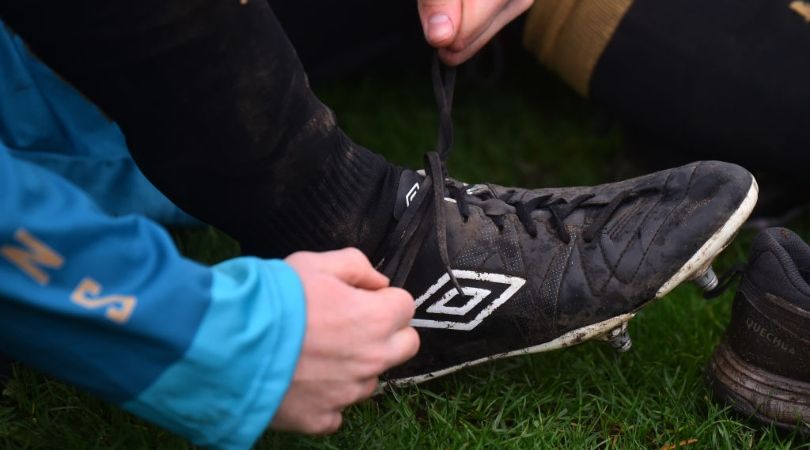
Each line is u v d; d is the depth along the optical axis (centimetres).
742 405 116
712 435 116
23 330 73
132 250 74
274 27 90
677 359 133
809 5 136
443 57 118
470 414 122
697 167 117
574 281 113
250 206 99
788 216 168
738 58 139
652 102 150
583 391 127
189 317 75
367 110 204
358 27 159
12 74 132
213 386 77
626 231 114
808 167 146
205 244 149
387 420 117
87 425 112
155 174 97
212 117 89
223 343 76
